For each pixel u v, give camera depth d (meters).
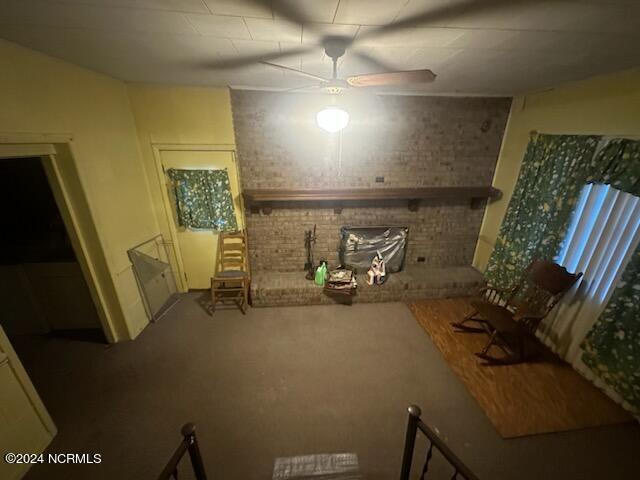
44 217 2.95
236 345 2.81
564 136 2.57
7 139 1.71
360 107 3.15
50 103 1.98
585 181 2.36
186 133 3.04
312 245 3.68
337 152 3.30
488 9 1.22
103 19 1.37
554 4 1.17
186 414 2.11
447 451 1.15
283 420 2.07
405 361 2.63
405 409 2.17
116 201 2.68
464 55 1.86
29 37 1.61
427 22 1.36
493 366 2.58
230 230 3.46
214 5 1.22
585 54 1.80
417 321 3.21
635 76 2.04
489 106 3.26
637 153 2.00
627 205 2.12
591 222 2.40
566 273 2.46
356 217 3.61
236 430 1.99
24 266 2.62
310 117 3.12
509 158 3.32
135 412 2.12
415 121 3.26
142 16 1.33
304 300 3.45
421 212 3.67
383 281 3.54
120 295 2.70
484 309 2.76
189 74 2.45
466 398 2.26
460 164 3.48
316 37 1.58
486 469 1.78
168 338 2.90
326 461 1.81
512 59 1.93
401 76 1.57
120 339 2.85
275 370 2.51
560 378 2.45
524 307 2.79
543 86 2.73
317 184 3.41
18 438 1.71
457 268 3.90
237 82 2.73
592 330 2.33
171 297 3.59
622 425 2.05
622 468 1.79
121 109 2.75
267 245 3.62
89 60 2.06
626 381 2.10
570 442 1.94
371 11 1.25
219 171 3.19
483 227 3.78
